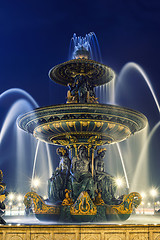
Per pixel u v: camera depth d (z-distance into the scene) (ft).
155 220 31.37
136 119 32.01
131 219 33.19
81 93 34.99
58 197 31.27
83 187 30.78
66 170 32.45
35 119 31.40
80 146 32.45
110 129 31.30
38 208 29.40
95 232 20.63
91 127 30.55
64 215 28.53
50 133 32.86
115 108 29.35
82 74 36.42
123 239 20.61
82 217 27.91
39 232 20.56
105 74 37.68
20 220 32.40
